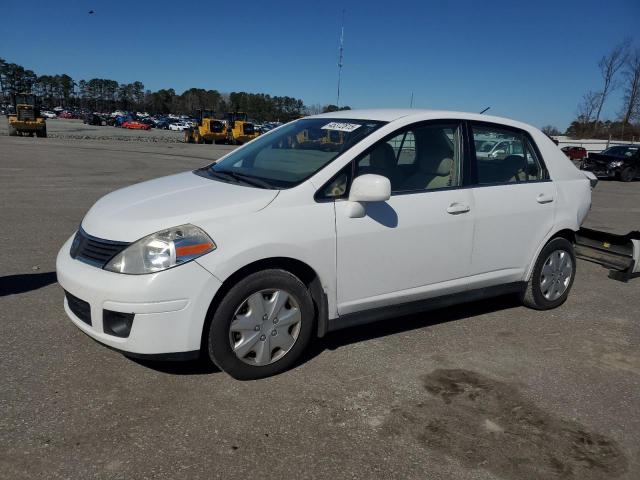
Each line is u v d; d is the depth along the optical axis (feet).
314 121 14.34
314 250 11.12
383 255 12.13
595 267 22.09
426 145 13.21
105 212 11.25
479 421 10.18
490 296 14.76
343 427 9.74
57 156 64.90
